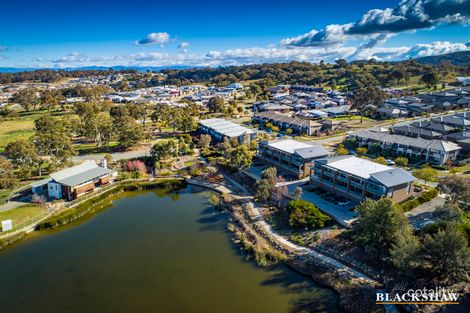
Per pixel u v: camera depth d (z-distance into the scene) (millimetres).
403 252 37844
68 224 60906
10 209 61062
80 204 66250
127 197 73438
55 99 177125
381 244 42938
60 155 80750
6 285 43250
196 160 91500
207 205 67500
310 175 70938
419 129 101812
